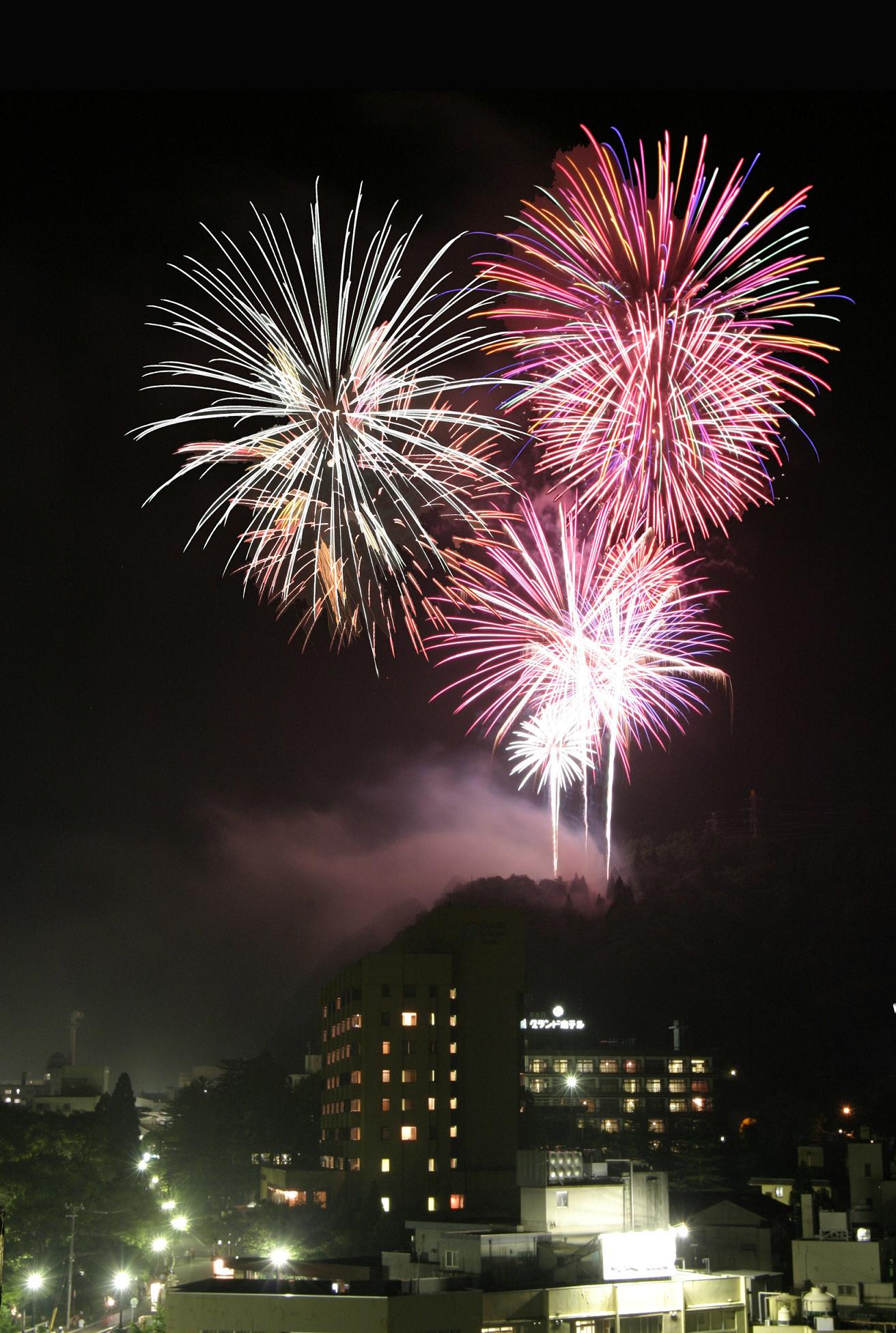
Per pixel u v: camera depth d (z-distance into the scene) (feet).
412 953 524.11
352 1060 520.83
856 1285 303.27
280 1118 644.27
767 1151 578.25
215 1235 501.97
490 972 533.96
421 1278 234.58
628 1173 285.64
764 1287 275.59
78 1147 468.34
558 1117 639.35
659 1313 240.12
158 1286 380.17
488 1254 244.22
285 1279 232.73
